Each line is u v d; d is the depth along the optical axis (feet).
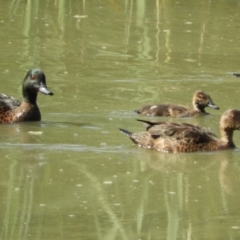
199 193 40.09
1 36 77.41
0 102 53.11
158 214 37.04
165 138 47.47
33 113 52.70
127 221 36.19
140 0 91.45
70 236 34.40
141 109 55.42
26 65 67.31
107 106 56.34
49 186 40.19
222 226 35.94
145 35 79.66
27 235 34.42
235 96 60.44
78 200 38.47
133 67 67.97
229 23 85.71
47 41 76.18
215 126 54.03
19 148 46.37
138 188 40.40
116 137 49.19
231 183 41.65
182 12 89.61
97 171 42.68
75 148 46.60
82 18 85.10
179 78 65.16
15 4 89.86
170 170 43.62
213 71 67.77
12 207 37.40
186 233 35.17
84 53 72.23
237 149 48.29
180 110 56.24
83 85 61.82
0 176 41.42
